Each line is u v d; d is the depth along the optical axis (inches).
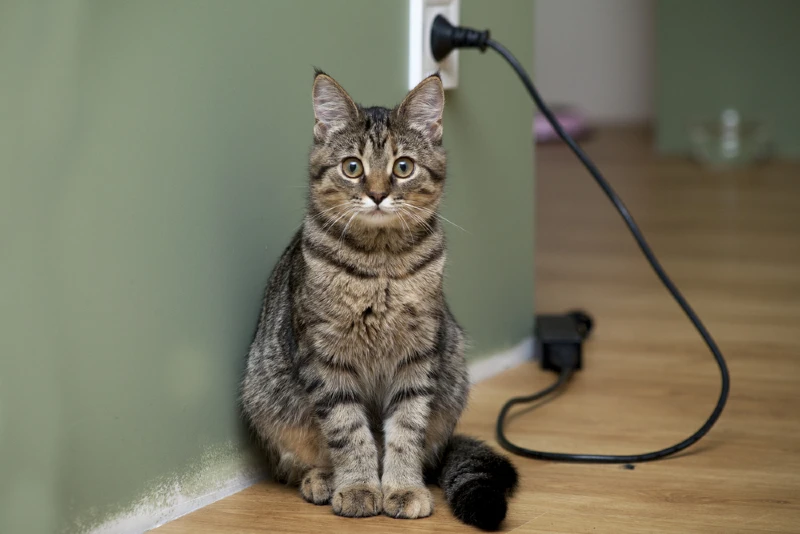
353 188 43.5
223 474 45.1
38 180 38.7
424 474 46.4
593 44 161.2
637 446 49.3
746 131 133.4
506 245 58.3
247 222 45.2
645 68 159.3
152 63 41.3
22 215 38.4
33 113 38.4
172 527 42.6
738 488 45.6
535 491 45.3
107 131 40.3
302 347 43.7
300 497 45.0
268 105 45.4
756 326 64.8
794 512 43.8
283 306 44.8
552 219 102.3
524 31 58.5
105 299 40.6
